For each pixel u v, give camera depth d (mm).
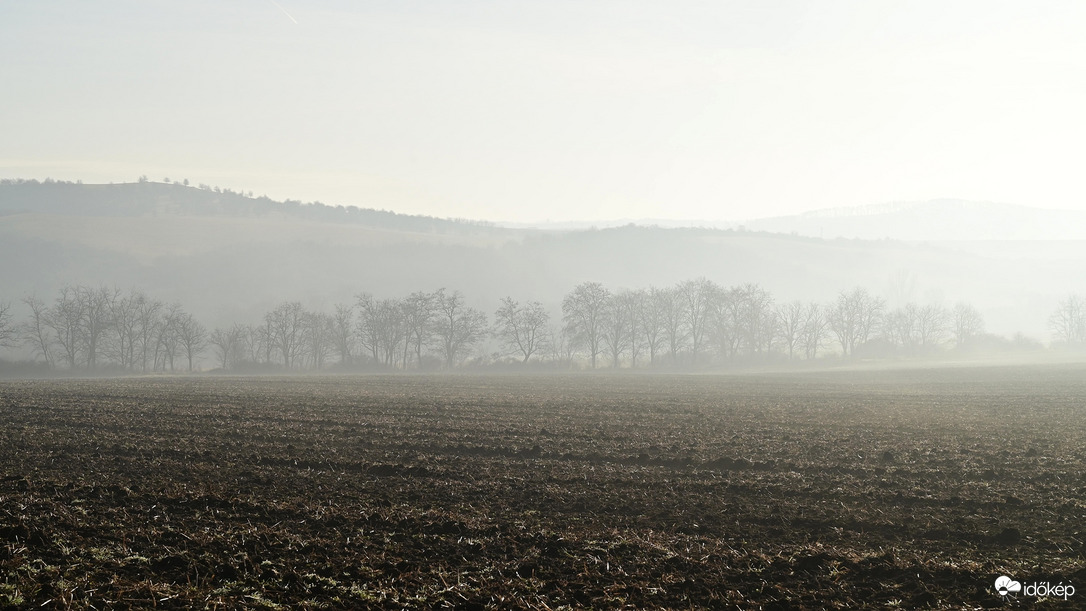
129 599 10016
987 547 12555
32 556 11695
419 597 10273
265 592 10383
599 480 17703
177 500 15234
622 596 10414
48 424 28047
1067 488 17000
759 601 10320
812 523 13992
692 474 18656
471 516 14258
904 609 10062
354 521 13812
